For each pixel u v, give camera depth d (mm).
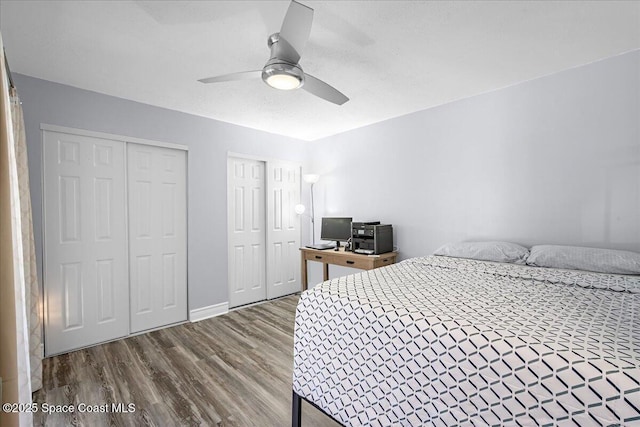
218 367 2234
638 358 804
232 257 3701
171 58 2062
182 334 2867
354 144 3883
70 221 2508
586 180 2273
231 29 1731
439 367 1052
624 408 725
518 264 2244
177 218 3180
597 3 1559
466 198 2910
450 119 2998
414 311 1213
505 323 1068
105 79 2387
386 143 3537
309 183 4496
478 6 1575
